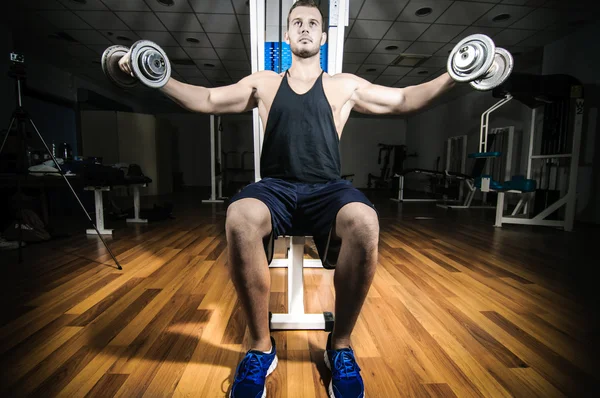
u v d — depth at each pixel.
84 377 0.78
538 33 3.59
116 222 2.98
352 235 0.64
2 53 3.64
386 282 1.49
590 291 1.39
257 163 1.56
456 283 1.48
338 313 0.73
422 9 3.20
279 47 1.52
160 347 0.92
